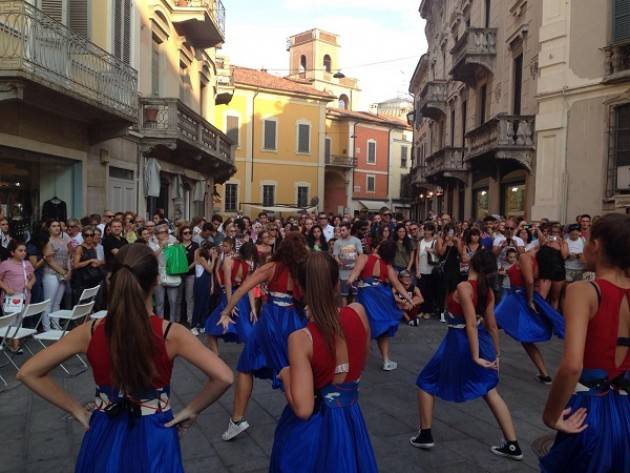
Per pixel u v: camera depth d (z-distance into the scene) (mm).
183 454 4453
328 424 2662
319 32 56062
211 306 9453
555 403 2377
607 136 13227
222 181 28422
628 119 12898
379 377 6695
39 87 9609
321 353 2631
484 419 5305
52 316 7363
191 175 20906
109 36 13055
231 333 6078
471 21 22531
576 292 2445
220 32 20062
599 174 13430
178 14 17953
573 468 2496
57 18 11828
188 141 16328
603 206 13320
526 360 7547
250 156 38844
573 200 14055
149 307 2445
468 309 4277
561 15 14281
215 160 20953
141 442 2371
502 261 10297
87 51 11297
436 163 25672
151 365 2318
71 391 6023
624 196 12742
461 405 5691
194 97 21141
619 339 2451
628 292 2457
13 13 9273
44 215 11734
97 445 2406
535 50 15562
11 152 10500
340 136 47875
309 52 56562
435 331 9531
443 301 10469
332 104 56469
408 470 4211
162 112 15273
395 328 6941
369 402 5758
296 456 2648
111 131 12672
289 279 4828
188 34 19625
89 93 11391
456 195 25250
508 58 17703
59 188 12195
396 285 7090
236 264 6262
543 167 14859
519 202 16750
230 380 2430
